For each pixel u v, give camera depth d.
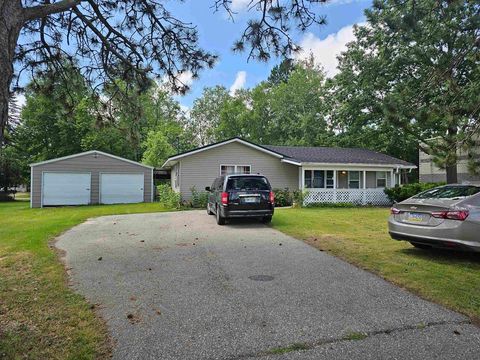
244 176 10.74
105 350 3.00
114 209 17.81
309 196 18.52
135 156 36.91
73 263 6.06
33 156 35.19
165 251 7.03
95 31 5.42
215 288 4.65
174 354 2.93
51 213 16.58
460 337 3.18
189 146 49.00
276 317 3.67
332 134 30.27
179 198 17.98
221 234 9.05
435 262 5.86
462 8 6.14
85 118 24.80
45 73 6.09
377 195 19.56
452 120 6.40
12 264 5.95
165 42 6.12
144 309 3.93
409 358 2.83
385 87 18.58
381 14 12.11
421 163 27.84
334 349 2.98
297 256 6.47
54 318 3.67
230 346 3.05
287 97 41.62
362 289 4.55
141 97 7.10
